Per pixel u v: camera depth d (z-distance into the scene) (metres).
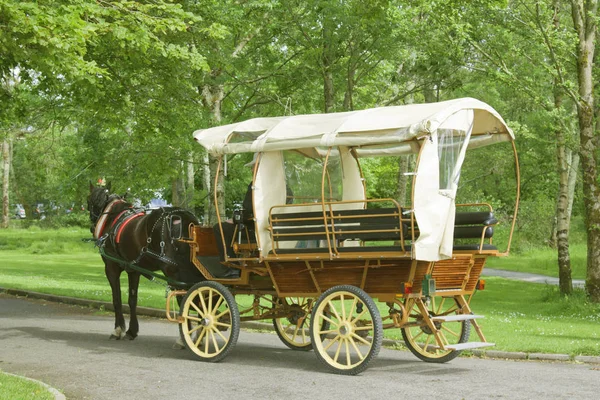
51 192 67.12
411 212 9.46
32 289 21.72
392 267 10.04
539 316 18.48
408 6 24.42
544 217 46.78
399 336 13.26
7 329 14.88
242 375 9.97
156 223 12.61
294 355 11.77
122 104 18.09
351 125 10.17
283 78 28.44
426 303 10.38
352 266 10.30
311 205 11.30
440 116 9.59
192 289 11.44
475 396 8.52
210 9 20.83
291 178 11.30
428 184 9.56
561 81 20.97
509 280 30.67
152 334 14.32
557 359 11.36
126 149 30.38
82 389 9.10
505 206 48.16
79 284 24.30
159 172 28.11
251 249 11.02
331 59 25.50
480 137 11.27
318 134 10.30
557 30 21.03
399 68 32.00
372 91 32.53
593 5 21.45
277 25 26.67
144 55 16.19
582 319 18.31
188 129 21.56
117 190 31.08
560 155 23.45
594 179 21.12
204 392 8.88
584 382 9.39
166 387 9.18
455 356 10.95
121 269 13.72
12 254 45.28
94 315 17.50
